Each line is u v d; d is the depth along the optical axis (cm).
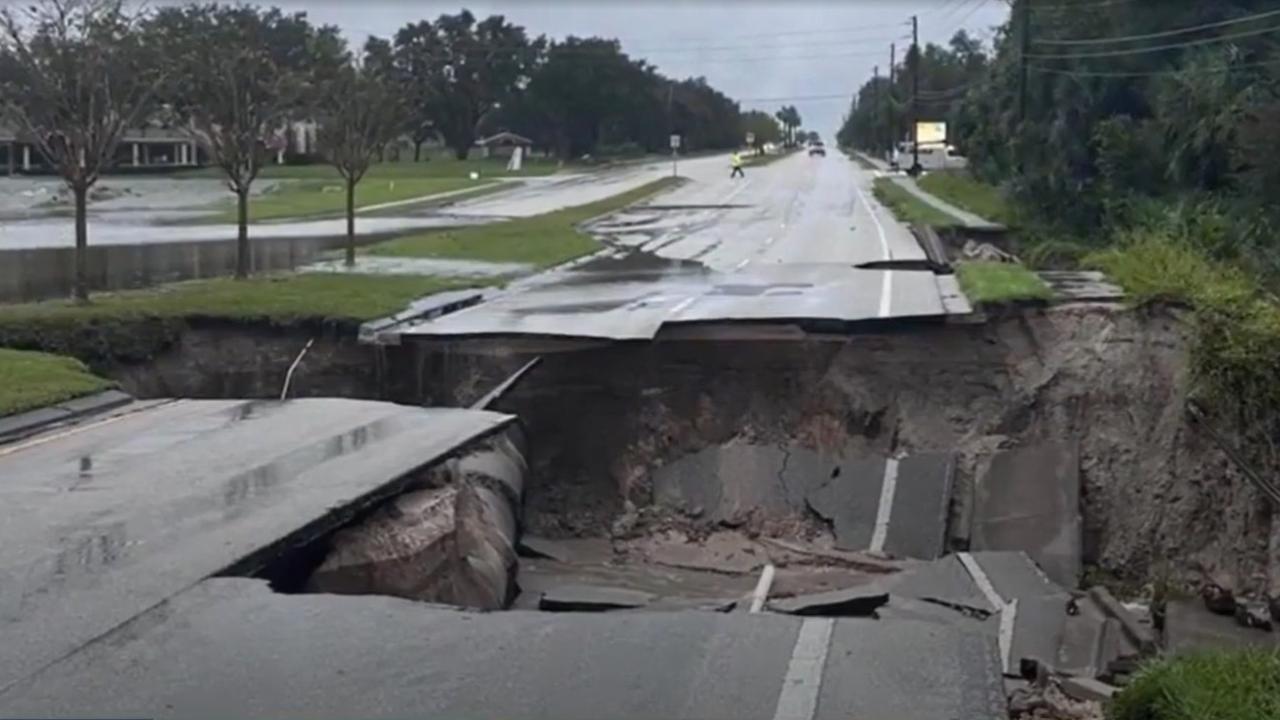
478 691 663
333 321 1867
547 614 798
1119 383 1719
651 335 1753
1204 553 1495
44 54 1947
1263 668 805
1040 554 1528
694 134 14462
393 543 1002
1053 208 3825
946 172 6862
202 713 627
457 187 6681
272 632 742
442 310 2027
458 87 10456
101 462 1145
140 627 741
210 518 947
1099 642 1190
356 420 1359
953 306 1931
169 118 3177
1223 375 1492
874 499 1602
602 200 5550
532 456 1694
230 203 5241
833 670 701
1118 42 4053
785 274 2627
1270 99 2997
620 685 675
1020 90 4306
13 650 702
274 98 2500
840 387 1783
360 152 2798
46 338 1750
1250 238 2573
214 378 1831
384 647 725
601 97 11262
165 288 2197
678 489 1659
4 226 3894
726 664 708
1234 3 3900
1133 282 1934
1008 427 1744
